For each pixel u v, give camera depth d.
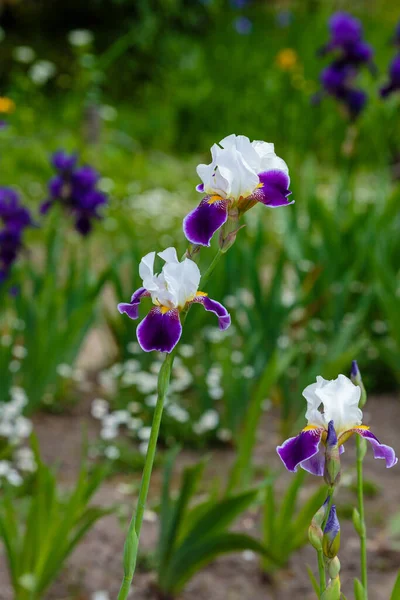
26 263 3.88
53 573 2.42
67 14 11.02
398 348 3.83
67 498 2.81
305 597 2.56
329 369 3.22
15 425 3.38
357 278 4.34
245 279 4.42
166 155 9.34
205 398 3.56
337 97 4.90
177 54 10.98
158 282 1.86
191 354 3.88
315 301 4.07
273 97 10.13
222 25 11.85
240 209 1.88
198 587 2.56
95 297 3.58
